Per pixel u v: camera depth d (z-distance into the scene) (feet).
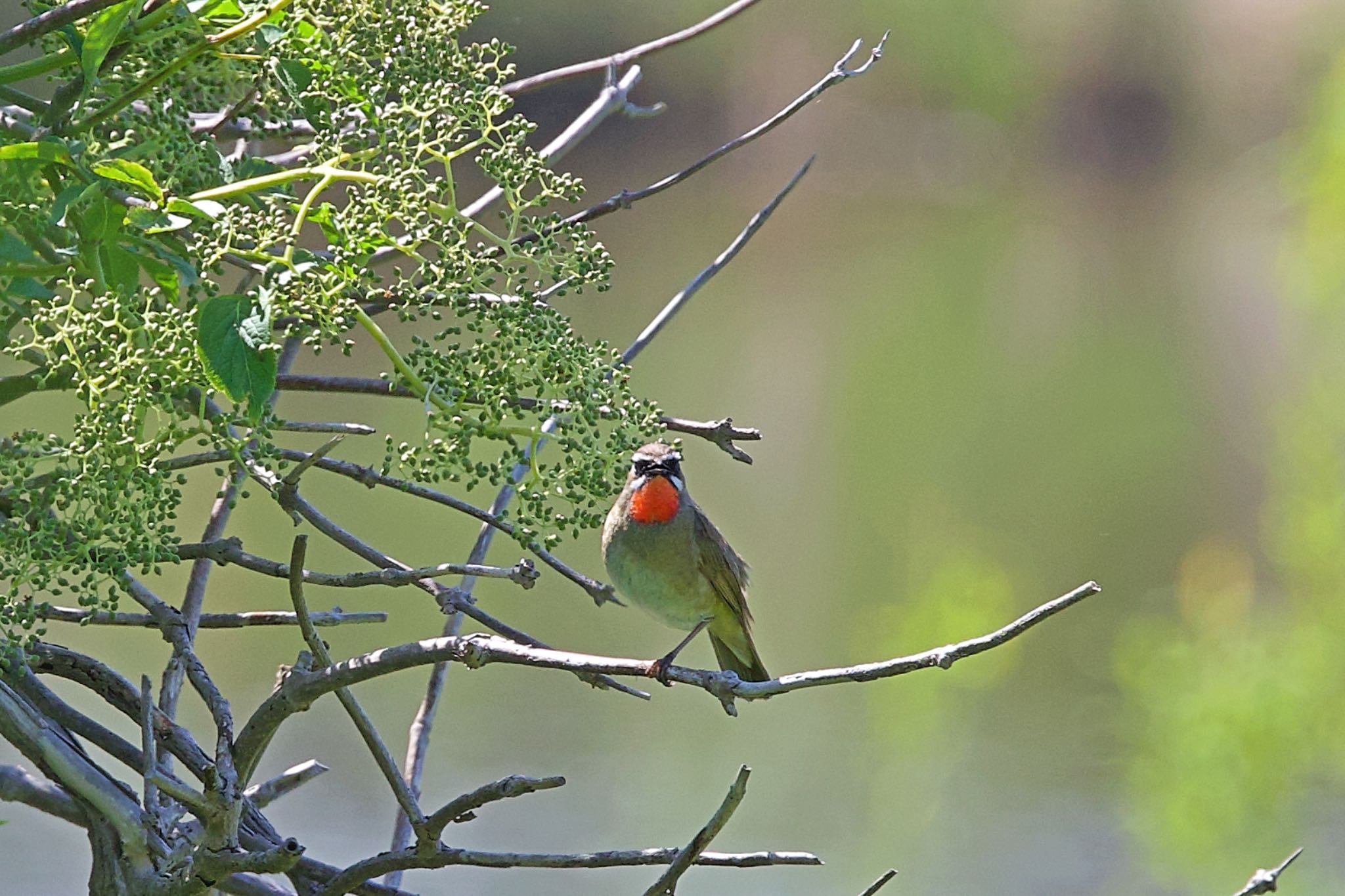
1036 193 131.95
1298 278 82.12
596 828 41.16
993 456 75.05
